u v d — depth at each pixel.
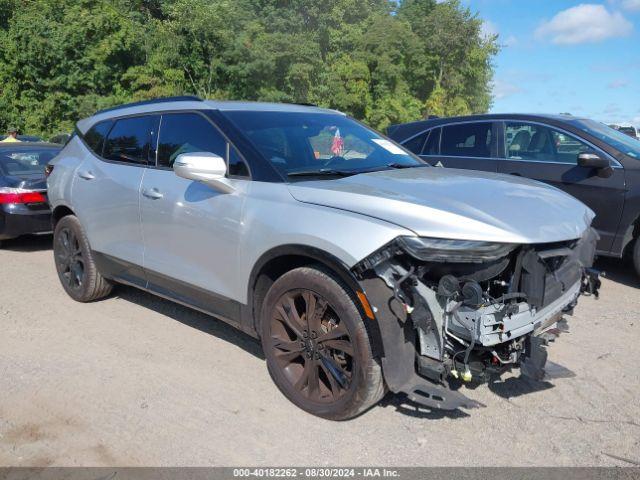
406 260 2.94
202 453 2.97
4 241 8.09
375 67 45.38
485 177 3.87
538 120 6.60
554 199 3.52
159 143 4.41
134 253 4.50
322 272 3.15
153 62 35.66
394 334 2.93
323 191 3.29
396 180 3.53
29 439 3.08
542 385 3.70
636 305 5.29
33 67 32.28
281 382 3.46
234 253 3.62
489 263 2.91
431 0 55.25
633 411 3.39
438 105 48.53
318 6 44.66
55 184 5.43
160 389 3.65
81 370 3.91
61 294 5.66
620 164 5.82
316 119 4.40
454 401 2.91
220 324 4.81
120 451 2.98
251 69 38.44
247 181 3.62
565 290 3.36
